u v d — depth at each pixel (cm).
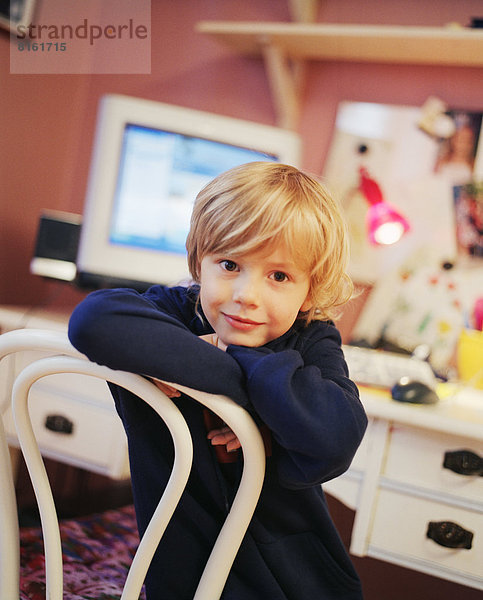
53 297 203
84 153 207
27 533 120
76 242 174
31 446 70
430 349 169
